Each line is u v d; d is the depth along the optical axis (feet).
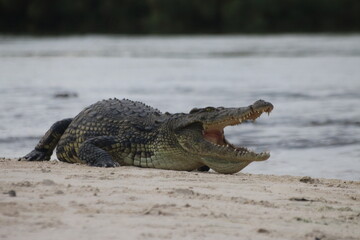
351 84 330.95
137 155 114.42
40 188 81.46
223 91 295.48
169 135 111.75
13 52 578.25
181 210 73.26
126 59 515.09
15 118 199.31
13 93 276.82
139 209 72.74
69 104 238.27
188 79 359.46
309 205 81.10
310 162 139.44
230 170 109.09
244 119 106.73
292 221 71.87
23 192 78.74
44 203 73.36
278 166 135.33
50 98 257.55
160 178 95.25
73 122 121.29
